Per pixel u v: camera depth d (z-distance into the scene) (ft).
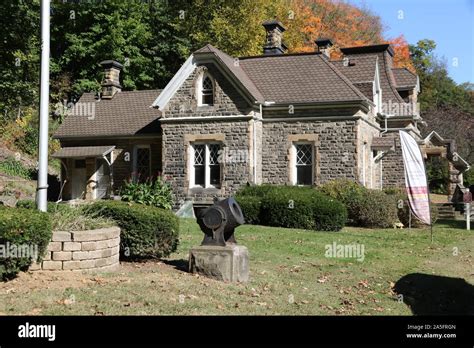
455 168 105.19
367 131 77.92
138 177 86.63
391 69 97.04
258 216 62.85
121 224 32.04
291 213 60.23
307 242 47.44
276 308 25.54
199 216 31.14
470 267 41.19
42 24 29.91
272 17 122.93
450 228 70.44
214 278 29.86
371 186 79.51
